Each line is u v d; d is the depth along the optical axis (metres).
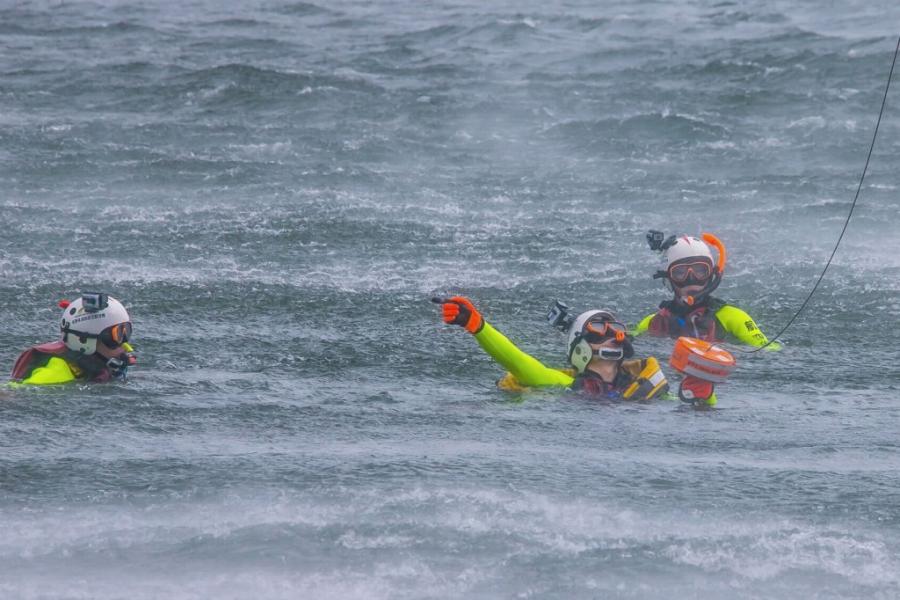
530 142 89.44
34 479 27.88
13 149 83.88
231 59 130.25
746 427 34.53
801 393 39.53
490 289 55.03
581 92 108.56
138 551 23.09
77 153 83.00
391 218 67.88
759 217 68.19
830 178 77.06
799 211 69.31
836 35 133.62
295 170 79.62
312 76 114.88
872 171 78.81
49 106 102.75
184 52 135.88
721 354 36.84
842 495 27.06
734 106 100.81
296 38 147.75
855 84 107.50
